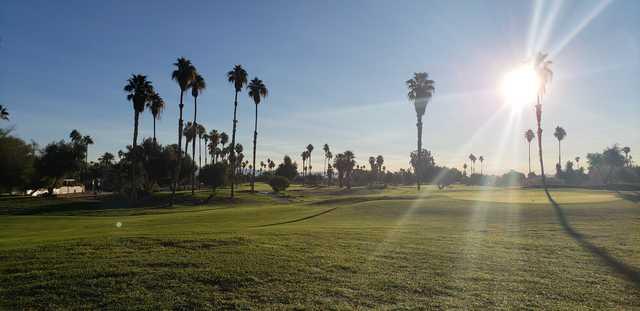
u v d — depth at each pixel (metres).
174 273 8.49
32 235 17.39
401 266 9.53
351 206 31.47
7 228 22.95
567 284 8.23
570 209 25.62
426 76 53.59
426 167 126.50
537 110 54.91
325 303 6.96
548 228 17.42
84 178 119.06
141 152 76.75
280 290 7.60
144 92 51.38
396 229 16.73
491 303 7.06
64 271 8.60
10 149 53.66
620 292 7.75
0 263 9.37
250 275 8.43
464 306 6.88
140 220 26.20
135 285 7.78
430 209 27.86
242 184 126.69
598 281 8.48
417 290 7.71
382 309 6.70
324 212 28.64
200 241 12.02
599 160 116.06
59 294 7.36
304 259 9.91
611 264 10.00
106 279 8.10
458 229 17.11
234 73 58.97
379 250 11.41
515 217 22.56
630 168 114.19
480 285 8.11
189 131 90.88
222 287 7.73
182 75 50.47
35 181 70.62
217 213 30.61
